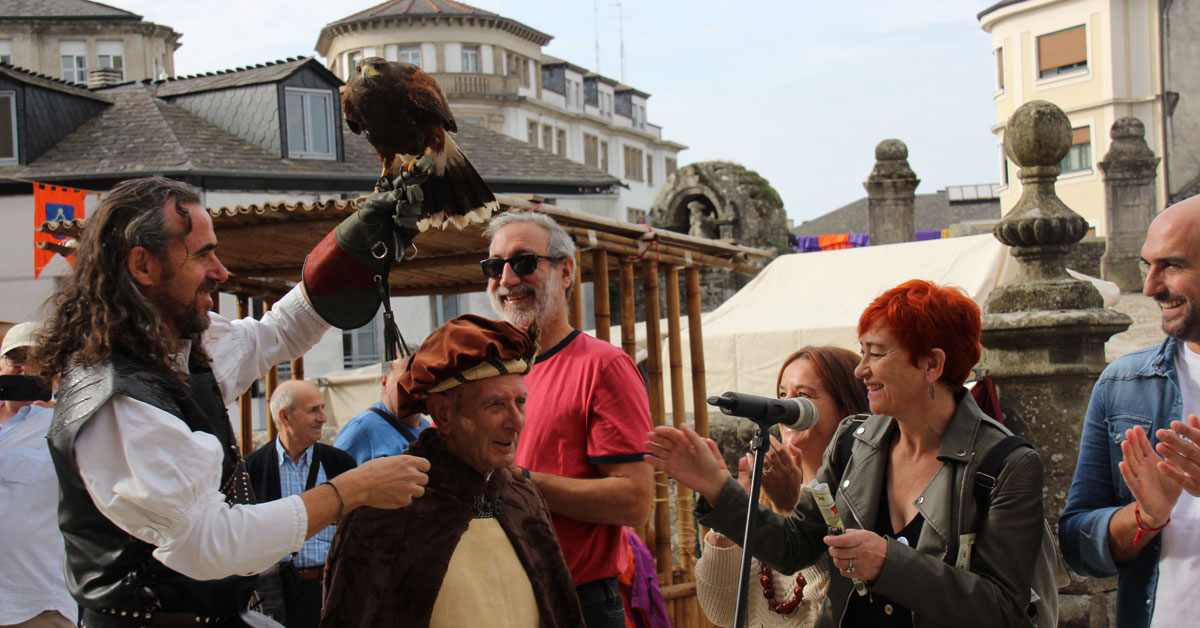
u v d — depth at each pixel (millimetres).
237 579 2342
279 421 4801
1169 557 2783
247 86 21203
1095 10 28969
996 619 2402
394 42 45906
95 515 2227
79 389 2115
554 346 3385
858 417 2932
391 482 2207
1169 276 2768
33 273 18719
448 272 5734
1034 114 5070
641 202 56125
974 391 4883
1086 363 4879
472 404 2373
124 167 19438
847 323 8438
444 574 2309
